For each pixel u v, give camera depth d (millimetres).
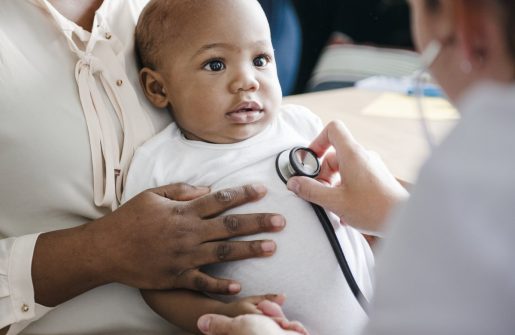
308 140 1096
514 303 473
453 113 1537
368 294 954
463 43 549
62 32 955
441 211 496
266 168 959
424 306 499
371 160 910
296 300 895
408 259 510
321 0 2893
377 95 1703
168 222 863
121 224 874
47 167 908
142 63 1034
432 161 519
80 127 930
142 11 1031
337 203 893
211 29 938
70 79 945
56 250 882
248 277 897
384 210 869
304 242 903
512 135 494
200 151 977
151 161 969
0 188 908
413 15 612
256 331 732
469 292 482
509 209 477
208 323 780
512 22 517
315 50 2955
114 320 967
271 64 986
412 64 2566
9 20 927
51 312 951
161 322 986
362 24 2979
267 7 2441
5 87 892
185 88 963
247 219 873
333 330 897
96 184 940
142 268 874
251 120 960
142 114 1007
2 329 928
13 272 886
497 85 554
